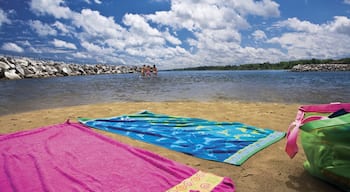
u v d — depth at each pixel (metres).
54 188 2.38
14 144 3.66
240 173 2.78
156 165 2.88
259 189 2.42
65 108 7.31
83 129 4.45
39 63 35.09
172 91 12.30
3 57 29.55
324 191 2.38
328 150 2.42
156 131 4.44
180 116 5.90
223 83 17.92
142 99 9.41
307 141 2.68
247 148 3.49
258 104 7.58
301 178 2.64
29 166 2.90
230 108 6.88
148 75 35.31
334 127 2.30
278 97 9.35
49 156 3.18
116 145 3.60
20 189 2.36
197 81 21.19
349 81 18.25
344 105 2.77
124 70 62.25
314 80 20.17
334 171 2.37
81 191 2.32
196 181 2.47
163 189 2.34
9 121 5.54
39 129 4.41
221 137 4.02
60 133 4.24
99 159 3.08
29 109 7.27
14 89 13.82
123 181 2.51
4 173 2.73
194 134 4.22
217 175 2.74
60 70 36.75
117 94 11.20
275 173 2.77
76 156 3.17
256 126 4.82
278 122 5.09
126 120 5.30
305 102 7.98
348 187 2.32
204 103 8.00
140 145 3.77
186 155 3.34
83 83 19.12
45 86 16.08
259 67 124.69
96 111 6.75
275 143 3.75
